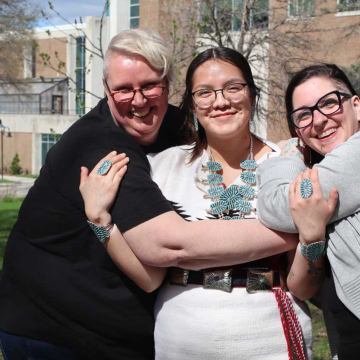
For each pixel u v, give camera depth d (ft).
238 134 9.64
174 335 9.18
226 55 9.49
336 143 8.81
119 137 9.66
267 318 8.99
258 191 9.09
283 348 8.96
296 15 34.45
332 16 40.52
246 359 8.86
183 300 9.21
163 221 8.84
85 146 9.75
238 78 9.45
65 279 9.86
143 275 9.23
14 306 10.36
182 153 9.93
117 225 9.05
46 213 10.00
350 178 8.12
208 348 8.89
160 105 9.84
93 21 90.94
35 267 10.11
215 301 9.00
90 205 9.10
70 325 9.89
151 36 9.66
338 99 8.68
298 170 8.84
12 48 82.28
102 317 9.75
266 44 33.47
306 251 8.34
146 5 39.58
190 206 9.55
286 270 9.39
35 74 151.74
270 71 31.40
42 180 10.24
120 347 9.94
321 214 8.16
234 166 9.89
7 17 76.74
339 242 8.28
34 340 10.11
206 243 8.68
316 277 8.91
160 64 9.61
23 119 147.64
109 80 9.71
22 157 149.18
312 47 37.52
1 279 10.85
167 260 8.87
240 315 8.93
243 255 8.75
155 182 9.66
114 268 9.75
